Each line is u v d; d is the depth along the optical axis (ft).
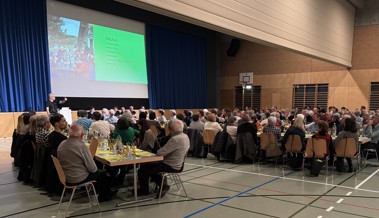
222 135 21.99
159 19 47.34
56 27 35.37
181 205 12.70
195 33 53.83
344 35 39.96
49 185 13.24
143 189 13.91
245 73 53.88
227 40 56.24
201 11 19.30
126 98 43.55
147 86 46.52
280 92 49.83
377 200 13.51
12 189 14.82
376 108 41.32
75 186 11.32
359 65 42.50
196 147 23.79
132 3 15.97
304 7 30.66
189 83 53.36
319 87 46.11
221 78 57.31
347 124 17.87
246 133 21.27
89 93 38.93
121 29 42.47
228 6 21.43
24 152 15.74
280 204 12.92
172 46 50.16
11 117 31.73
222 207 12.51
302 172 18.81
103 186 13.02
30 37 33.17
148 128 19.13
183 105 52.31
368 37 41.65
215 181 16.58
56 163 11.03
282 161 21.38
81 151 11.36
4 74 31.42
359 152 19.71
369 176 17.87
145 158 12.50
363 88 42.27
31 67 33.35
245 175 17.99
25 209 12.14
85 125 20.77
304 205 12.80
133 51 44.19
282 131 24.76
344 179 17.13
